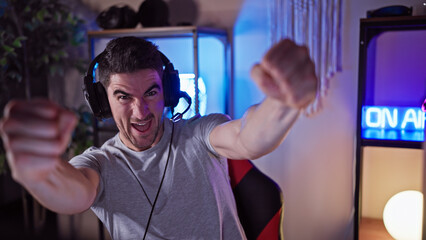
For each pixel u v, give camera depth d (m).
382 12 2.07
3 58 2.62
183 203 1.06
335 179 2.68
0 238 2.93
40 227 3.09
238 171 1.30
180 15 2.88
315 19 2.50
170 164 1.08
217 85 2.77
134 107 1.00
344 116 2.59
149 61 1.00
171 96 1.12
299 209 2.80
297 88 0.47
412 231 2.17
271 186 1.29
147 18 2.52
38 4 2.78
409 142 2.12
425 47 2.38
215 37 2.69
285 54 0.46
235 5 2.76
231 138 0.84
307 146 2.71
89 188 0.88
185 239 1.06
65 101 3.28
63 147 0.45
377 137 2.20
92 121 2.71
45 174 0.48
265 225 1.28
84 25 3.12
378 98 2.50
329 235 2.75
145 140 1.05
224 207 1.09
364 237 2.39
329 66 2.53
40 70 2.96
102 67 1.02
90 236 2.83
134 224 1.06
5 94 2.90
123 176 1.07
